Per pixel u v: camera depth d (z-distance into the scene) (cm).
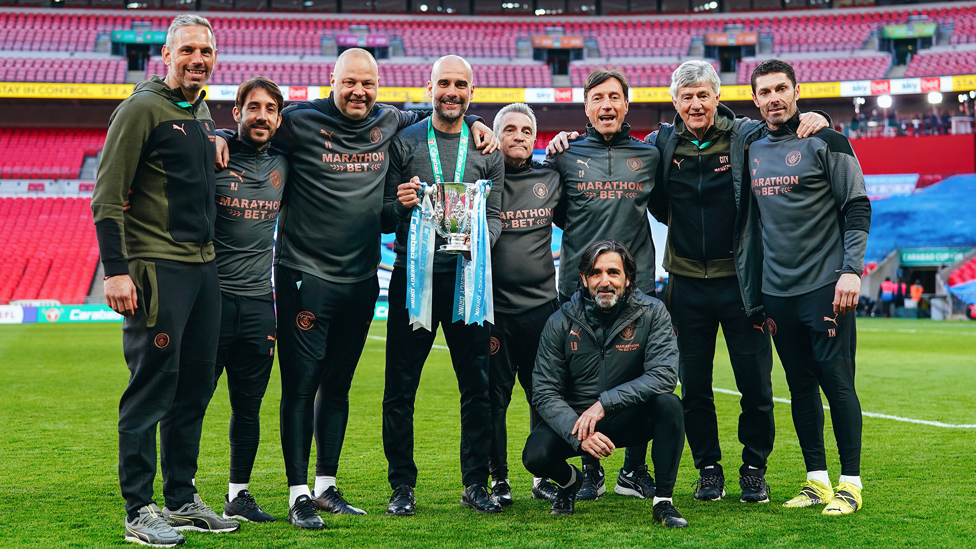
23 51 2469
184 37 282
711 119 348
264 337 320
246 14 2739
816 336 327
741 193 347
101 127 2544
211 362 299
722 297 354
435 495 354
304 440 314
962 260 2089
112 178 272
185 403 297
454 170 331
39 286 1933
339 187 318
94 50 2530
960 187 2158
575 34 2794
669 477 305
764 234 339
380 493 357
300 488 309
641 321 324
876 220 2203
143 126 277
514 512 324
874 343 1230
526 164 359
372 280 332
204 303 295
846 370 324
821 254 327
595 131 366
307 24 2756
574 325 326
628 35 2798
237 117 316
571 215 364
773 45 2669
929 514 309
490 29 2806
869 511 315
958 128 2319
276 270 324
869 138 2228
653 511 309
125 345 287
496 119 360
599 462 367
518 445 473
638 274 359
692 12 2845
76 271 1988
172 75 288
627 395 307
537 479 357
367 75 312
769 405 352
